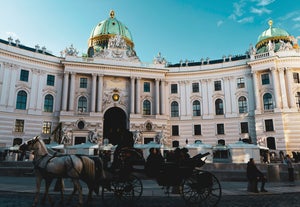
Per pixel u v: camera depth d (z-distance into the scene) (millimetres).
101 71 56500
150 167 11805
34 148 12070
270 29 61500
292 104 49938
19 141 47844
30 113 49875
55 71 54750
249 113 53844
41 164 11547
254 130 52656
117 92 57344
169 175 11727
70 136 50188
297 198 13984
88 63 55188
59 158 11477
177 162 12055
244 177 22125
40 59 52625
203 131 56844
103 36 68188
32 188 16922
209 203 12359
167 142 56969
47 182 11578
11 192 15383
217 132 56000
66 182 21328
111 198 13742
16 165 28141
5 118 46875
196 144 37656
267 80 53500
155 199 13641
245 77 56281
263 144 49406
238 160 30797
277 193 15648
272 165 22359
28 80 51156
